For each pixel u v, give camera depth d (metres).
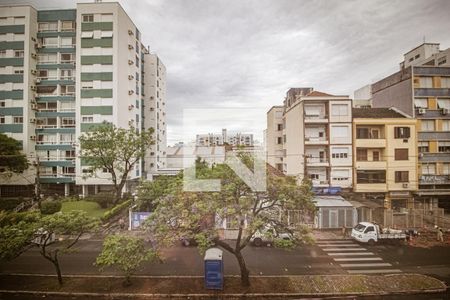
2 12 30.59
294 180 12.18
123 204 25.02
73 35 31.72
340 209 20.73
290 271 13.11
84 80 30.33
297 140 25.31
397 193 24.14
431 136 25.53
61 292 11.04
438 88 25.92
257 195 11.16
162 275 12.52
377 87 31.19
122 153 25.39
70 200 27.08
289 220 11.71
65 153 31.12
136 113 34.75
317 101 24.38
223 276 12.17
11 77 30.52
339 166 23.97
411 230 18.78
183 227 10.83
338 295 11.06
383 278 12.11
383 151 24.41
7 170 29.14
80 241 17.59
